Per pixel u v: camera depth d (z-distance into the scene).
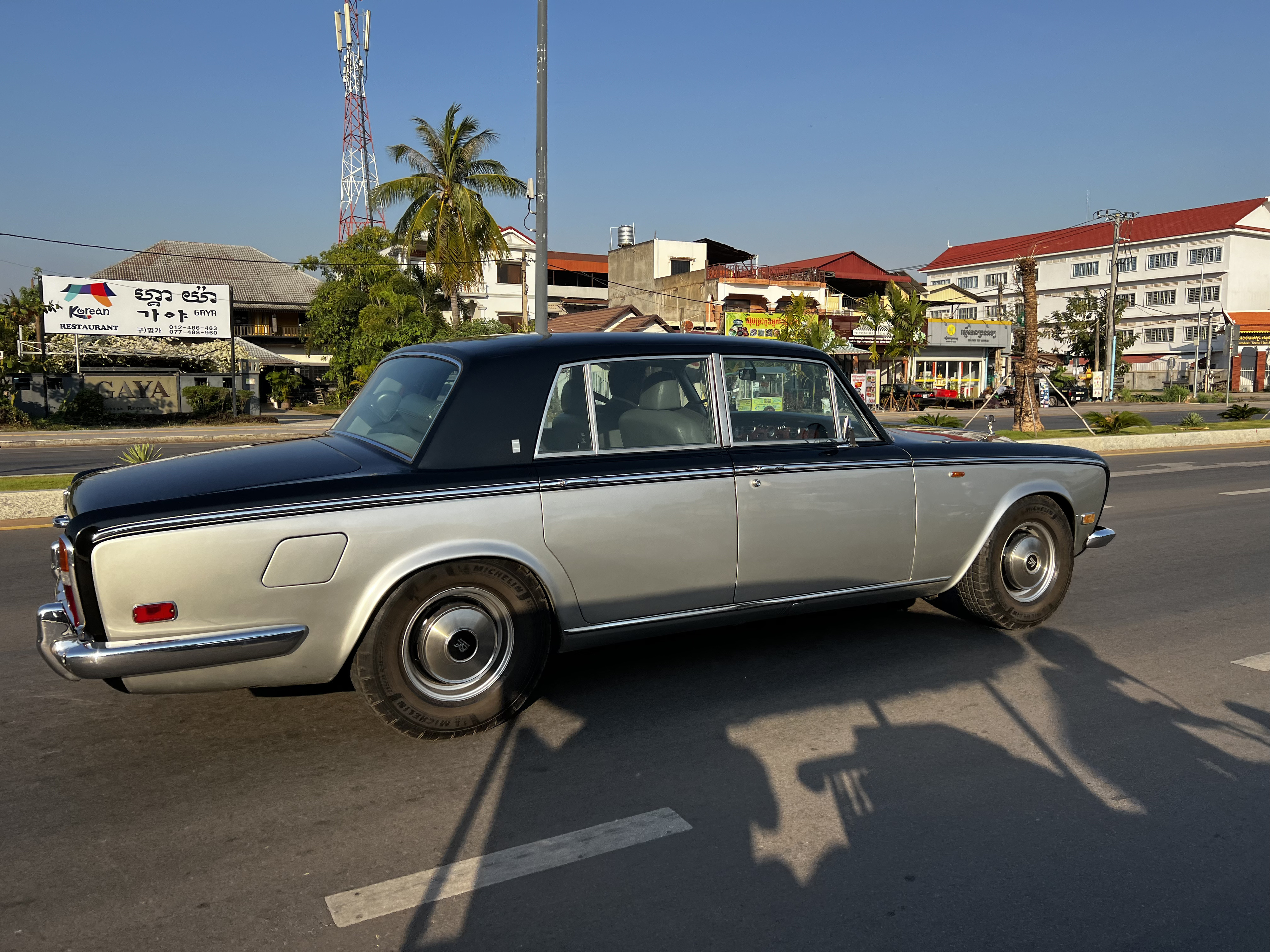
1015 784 3.33
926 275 98.50
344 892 2.63
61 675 3.33
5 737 3.77
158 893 2.62
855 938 2.42
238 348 34.09
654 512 3.89
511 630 3.71
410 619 3.52
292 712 4.02
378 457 3.66
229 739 3.74
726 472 4.05
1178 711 4.06
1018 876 2.72
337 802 3.19
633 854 2.84
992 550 4.95
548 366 3.84
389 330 35.19
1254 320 66.81
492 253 49.97
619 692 4.25
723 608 4.17
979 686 4.35
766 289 46.19
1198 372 69.12
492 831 2.98
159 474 3.52
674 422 4.06
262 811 3.12
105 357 31.34
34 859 2.81
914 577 4.72
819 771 3.44
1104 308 64.12
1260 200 72.75
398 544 3.42
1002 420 31.64
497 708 3.72
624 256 54.03
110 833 2.97
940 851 2.87
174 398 29.89
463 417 3.65
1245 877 2.72
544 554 3.69
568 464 3.77
